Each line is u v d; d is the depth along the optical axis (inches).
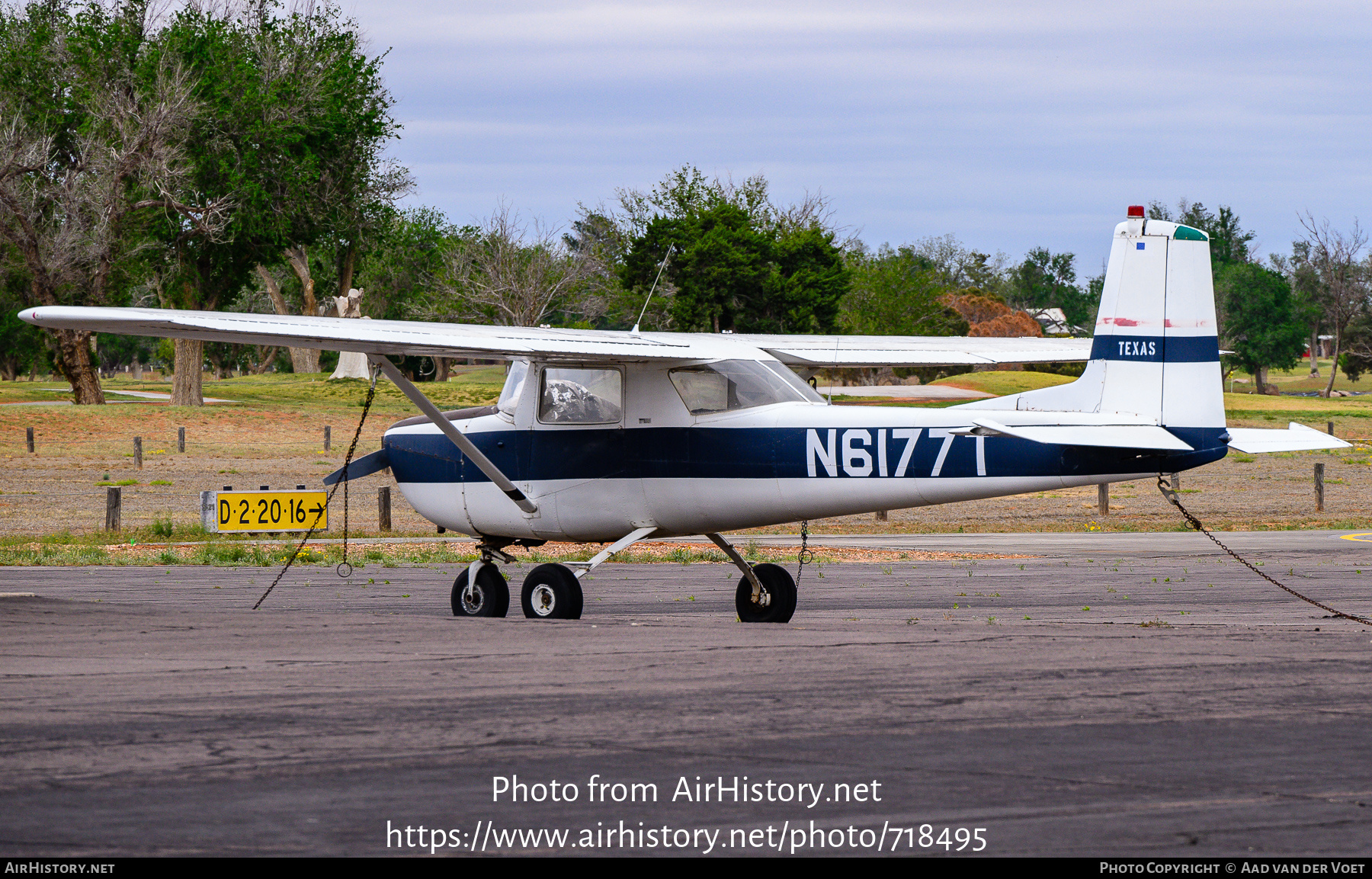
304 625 1017.5
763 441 1048.2
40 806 518.6
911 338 1280.8
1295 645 911.0
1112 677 774.5
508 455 1143.6
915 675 780.6
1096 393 1021.8
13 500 2974.9
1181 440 995.9
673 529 1098.7
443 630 991.6
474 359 1141.7
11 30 5575.8
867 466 1018.1
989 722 653.9
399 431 1216.2
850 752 597.0
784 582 1130.7
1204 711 678.5
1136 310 1013.2
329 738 621.6
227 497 2336.4
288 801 526.6
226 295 5890.8
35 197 5157.5
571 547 2053.4
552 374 1128.2
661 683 752.3
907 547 2113.7
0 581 1589.6
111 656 855.1
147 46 5502.0
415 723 650.2
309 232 5738.2
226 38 5629.9
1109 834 489.4
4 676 775.7
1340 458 4616.1
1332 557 1863.9
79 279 5231.3
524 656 853.2
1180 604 1330.0
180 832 490.6
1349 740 618.5
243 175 5300.2
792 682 757.3
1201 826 497.4
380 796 534.3
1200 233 1006.4
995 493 999.0
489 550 1197.1
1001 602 1360.7
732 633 976.9
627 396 1095.0
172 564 1845.5
